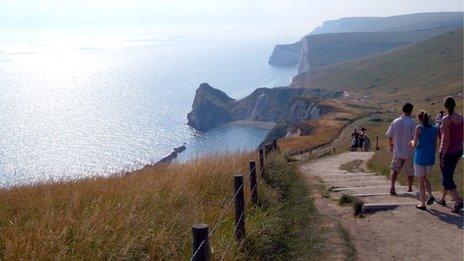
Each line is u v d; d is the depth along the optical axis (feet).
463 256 27.99
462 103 324.60
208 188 36.91
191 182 37.42
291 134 344.49
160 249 23.25
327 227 33.27
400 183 51.96
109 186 34.14
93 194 30.99
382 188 48.01
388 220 35.63
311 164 90.43
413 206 38.29
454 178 48.42
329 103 474.49
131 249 22.44
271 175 47.09
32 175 48.57
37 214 25.96
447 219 34.78
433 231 32.50
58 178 45.85
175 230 25.81
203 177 39.19
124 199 29.07
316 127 325.01
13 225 23.76
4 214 26.20
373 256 28.58
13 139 589.73
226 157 50.34
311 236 31.27
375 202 40.50
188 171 41.11
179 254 23.58
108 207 26.35
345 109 435.12
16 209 27.86
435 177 51.42
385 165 69.92
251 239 27.73
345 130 290.56
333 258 27.61
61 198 30.04
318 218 36.04
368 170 72.02
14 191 34.01
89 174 48.73
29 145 544.21
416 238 31.45
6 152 498.69
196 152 64.34
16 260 20.20
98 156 478.59
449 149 35.94
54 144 552.82
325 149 200.75
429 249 29.40
